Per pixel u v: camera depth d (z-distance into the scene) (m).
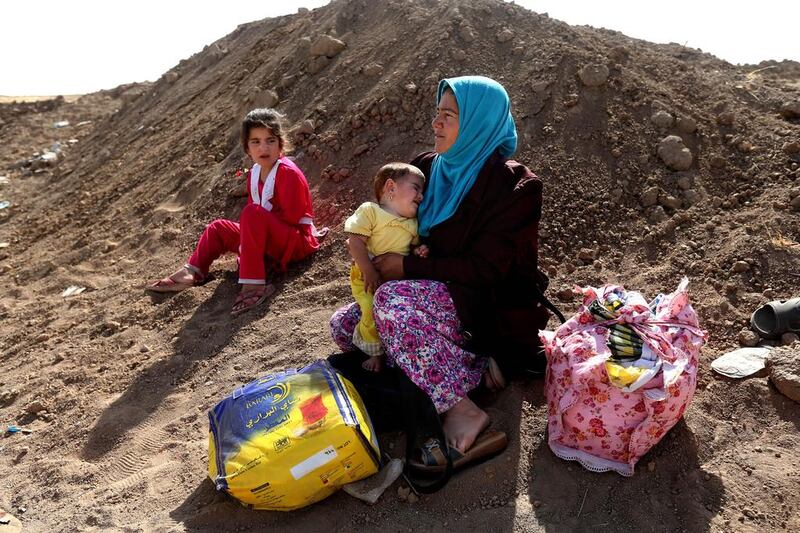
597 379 2.56
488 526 2.50
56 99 12.27
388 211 3.03
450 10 6.16
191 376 3.79
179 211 6.00
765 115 5.09
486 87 2.90
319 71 6.54
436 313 2.81
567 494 2.60
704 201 4.38
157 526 2.69
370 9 6.97
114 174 7.59
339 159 5.43
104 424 3.48
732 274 3.74
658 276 3.88
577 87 5.13
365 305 2.98
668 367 2.53
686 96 5.26
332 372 2.79
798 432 2.77
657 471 2.65
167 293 4.75
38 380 4.08
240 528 2.62
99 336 4.49
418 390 2.71
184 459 3.07
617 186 4.53
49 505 2.99
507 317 2.98
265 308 4.24
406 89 5.57
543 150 4.78
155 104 8.88
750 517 2.46
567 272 4.10
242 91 7.23
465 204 2.91
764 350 3.19
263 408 2.64
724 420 2.91
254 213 4.29
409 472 2.68
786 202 4.10
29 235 7.04
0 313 5.29
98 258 5.82
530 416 2.95
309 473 2.50
